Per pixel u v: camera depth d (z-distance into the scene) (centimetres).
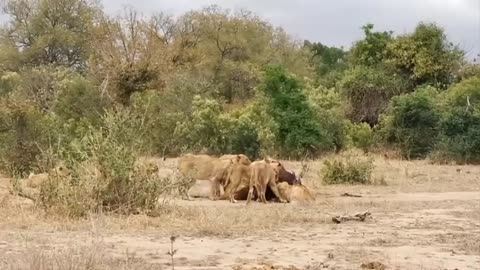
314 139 3095
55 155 1377
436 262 888
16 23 5809
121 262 805
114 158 1273
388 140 3334
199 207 1361
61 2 5762
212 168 1672
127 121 1364
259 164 1609
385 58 4212
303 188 1625
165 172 1998
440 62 4134
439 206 1556
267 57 5353
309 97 3400
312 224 1227
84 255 788
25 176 2112
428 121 3262
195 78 4253
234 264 841
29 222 1136
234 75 4784
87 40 5597
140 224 1134
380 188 1991
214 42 5162
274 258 890
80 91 3247
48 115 2586
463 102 3431
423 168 2670
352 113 3853
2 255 841
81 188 1245
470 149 3041
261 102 3272
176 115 3025
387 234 1125
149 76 3647
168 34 4866
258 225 1173
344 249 968
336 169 2125
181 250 931
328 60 6962
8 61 5675
